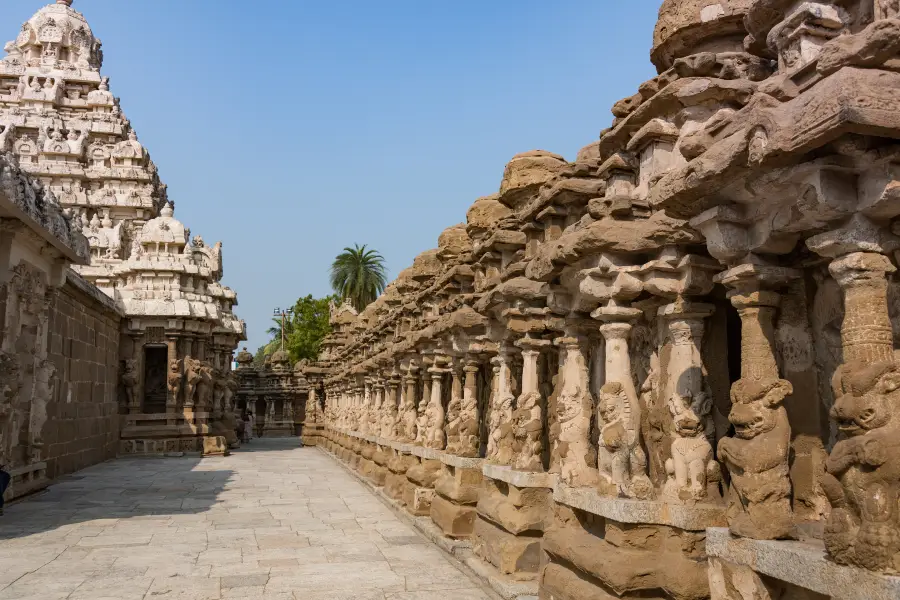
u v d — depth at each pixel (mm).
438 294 13328
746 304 4711
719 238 4590
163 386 32281
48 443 19344
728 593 4414
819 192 3752
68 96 37031
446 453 11570
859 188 3781
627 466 6027
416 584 8695
